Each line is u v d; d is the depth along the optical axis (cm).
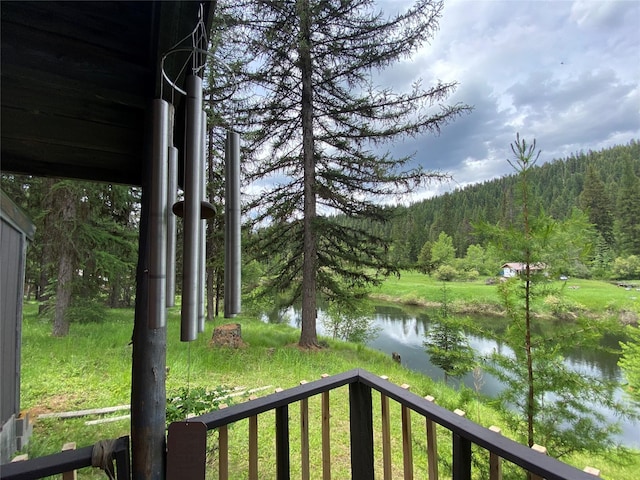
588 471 95
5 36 89
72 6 96
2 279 280
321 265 732
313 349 691
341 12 623
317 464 291
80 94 104
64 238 637
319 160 711
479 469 234
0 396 272
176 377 479
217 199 754
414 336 1221
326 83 671
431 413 133
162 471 108
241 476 265
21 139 118
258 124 682
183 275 83
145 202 110
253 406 137
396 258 726
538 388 246
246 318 1139
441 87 617
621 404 232
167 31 86
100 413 358
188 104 86
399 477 277
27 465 96
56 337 624
